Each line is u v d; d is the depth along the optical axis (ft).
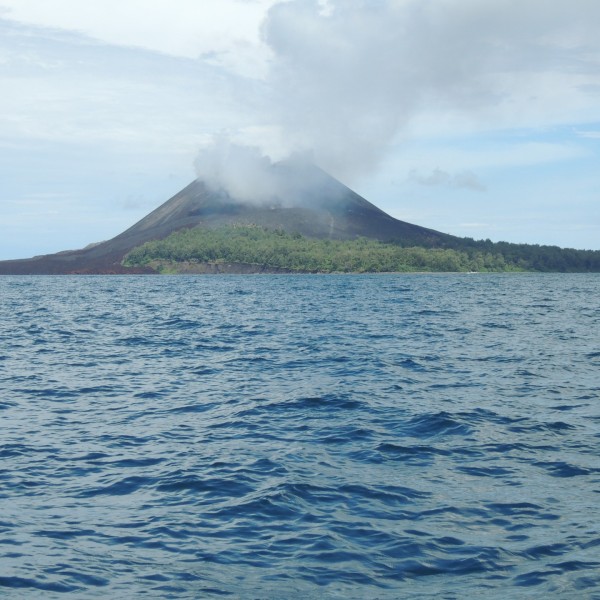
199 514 42.14
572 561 34.60
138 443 59.06
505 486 46.47
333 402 74.79
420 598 31.27
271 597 31.53
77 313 242.78
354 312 232.32
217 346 133.59
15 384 90.74
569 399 76.33
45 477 49.60
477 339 142.20
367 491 45.70
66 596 31.76
